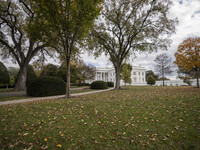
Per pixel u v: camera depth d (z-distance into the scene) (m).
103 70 63.38
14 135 3.30
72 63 25.36
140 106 6.14
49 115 5.02
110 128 3.73
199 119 4.07
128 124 3.98
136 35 17.14
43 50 20.72
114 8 15.48
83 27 8.23
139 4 14.30
